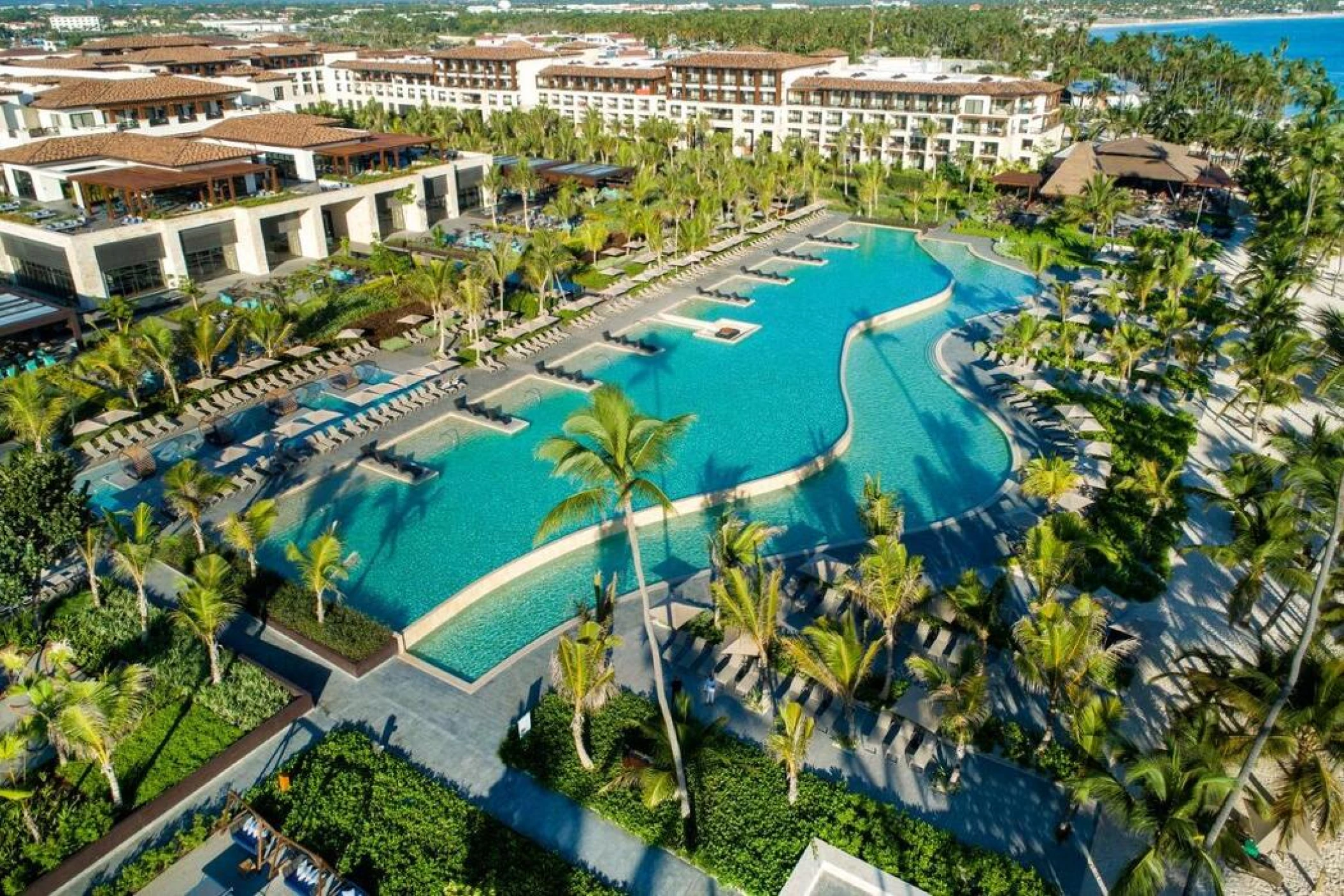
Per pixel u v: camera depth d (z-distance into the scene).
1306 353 48.59
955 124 113.31
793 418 51.72
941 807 26.45
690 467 46.34
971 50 198.75
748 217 89.25
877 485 34.97
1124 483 40.53
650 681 31.53
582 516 23.59
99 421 49.66
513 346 61.28
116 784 25.91
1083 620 25.11
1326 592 28.61
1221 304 68.06
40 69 117.12
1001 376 57.22
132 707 26.02
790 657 27.91
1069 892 23.81
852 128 115.00
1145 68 162.88
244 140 85.50
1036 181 97.50
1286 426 50.66
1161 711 30.03
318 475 45.41
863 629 33.41
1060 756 27.80
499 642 34.53
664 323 67.00
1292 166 92.44
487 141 117.50
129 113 87.31
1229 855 21.59
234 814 26.22
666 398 54.34
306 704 30.14
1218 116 112.25
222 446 48.53
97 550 35.19
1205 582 37.09
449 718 30.12
